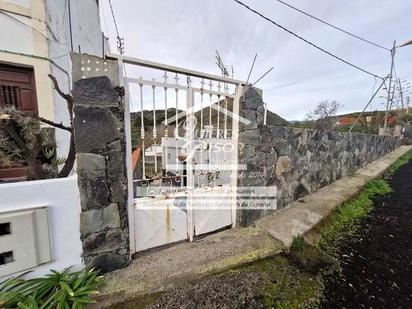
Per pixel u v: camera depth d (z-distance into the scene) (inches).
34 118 80.9
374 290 84.8
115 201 77.7
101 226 75.4
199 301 72.8
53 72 148.7
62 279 65.6
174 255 92.7
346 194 185.6
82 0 193.8
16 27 133.3
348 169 261.7
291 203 160.6
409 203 186.9
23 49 136.3
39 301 59.2
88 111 69.7
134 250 89.8
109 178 75.5
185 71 91.4
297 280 87.2
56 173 91.7
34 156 82.4
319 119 703.7
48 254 67.1
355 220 150.3
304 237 115.9
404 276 93.9
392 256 109.0
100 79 71.0
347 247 116.5
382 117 733.9
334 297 80.2
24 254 62.7
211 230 114.4
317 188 195.8
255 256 97.0
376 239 125.8
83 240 72.3
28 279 64.4
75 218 71.6
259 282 83.8
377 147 389.1
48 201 66.5
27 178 82.8
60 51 155.4
